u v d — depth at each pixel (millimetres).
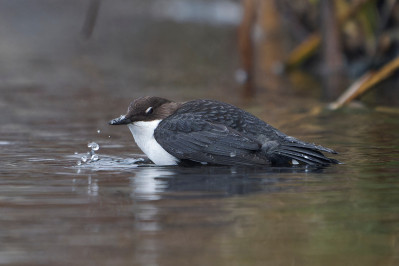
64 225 7223
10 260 6184
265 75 22953
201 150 10266
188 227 7102
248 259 6188
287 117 15344
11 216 7570
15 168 10242
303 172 9812
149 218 7426
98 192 8664
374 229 7023
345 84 20797
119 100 18125
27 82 21312
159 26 36000
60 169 10172
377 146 11898
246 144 10117
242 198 8289
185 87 20469
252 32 22141
